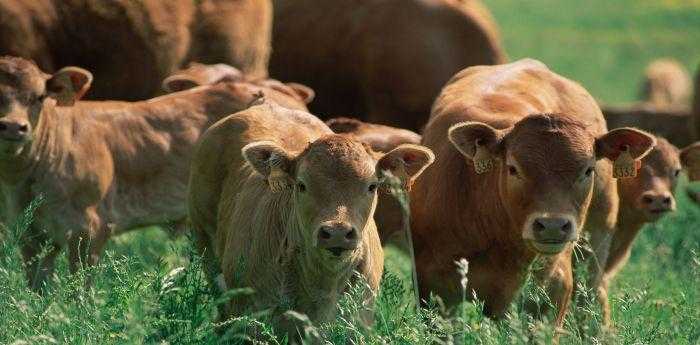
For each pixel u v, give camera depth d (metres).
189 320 11.54
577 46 61.25
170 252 15.85
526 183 11.52
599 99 46.41
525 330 11.18
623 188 15.65
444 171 12.62
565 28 67.00
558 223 11.20
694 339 11.87
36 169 14.91
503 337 11.11
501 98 13.20
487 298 12.55
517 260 12.20
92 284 12.92
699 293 13.38
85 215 15.27
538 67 14.48
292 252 11.35
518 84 13.77
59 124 15.12
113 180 15.71
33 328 10.97
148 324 10.91
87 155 15.35
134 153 15.91
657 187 15.52
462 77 14.67
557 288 12.46
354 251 11.02
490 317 12.57
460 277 12.54
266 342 11.12
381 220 14.09
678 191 24.86
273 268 11.49
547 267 12.27
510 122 12.44
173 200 16.33
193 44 19.89
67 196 15.12
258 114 13.18
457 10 21.83
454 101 13.42
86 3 18.84
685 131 28.38
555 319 12.09
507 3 77.50
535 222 11.27
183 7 19.70
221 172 13.05
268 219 11.59
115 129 15.84
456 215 12.44
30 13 18.44
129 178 15.91
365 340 11.12
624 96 47.69
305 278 11.37
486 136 11.90
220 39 20.03
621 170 11.87
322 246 10.65
